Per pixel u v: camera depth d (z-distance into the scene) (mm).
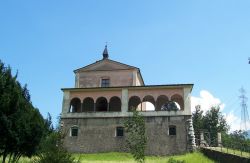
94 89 54469
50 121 33250
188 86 52125
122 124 51656
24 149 29391
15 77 29703
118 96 53781
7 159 33906
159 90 52938
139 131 39094
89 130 52438
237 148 37562
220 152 35438
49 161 23500
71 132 52969
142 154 37375
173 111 51031
